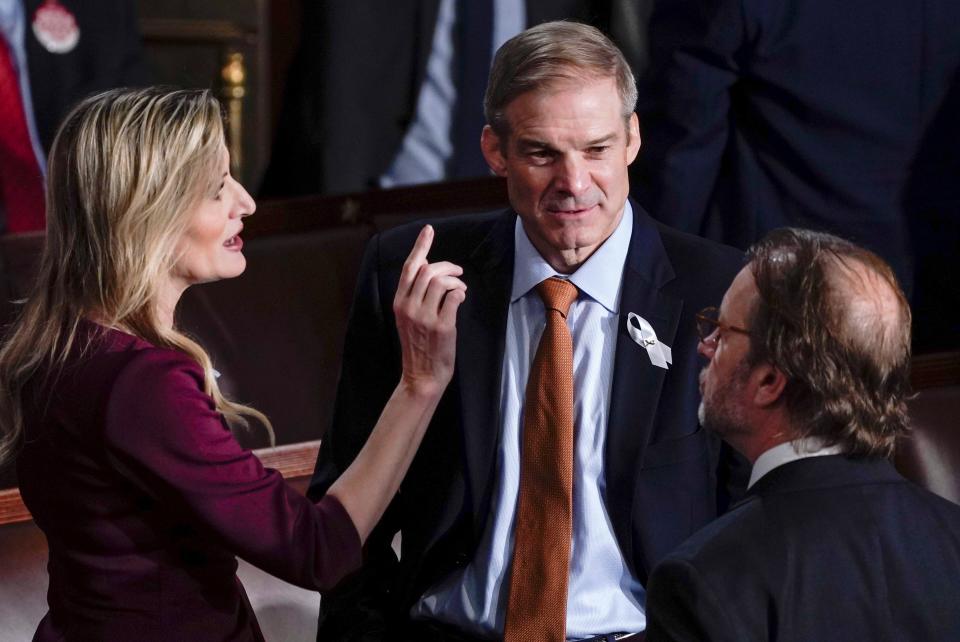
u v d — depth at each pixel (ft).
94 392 25.16
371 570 31.07
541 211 28.40
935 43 41.29
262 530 25.62
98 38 58.08
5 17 55.98
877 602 22.71
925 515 23.59
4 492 31.30
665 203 41.04
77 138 25.81
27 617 30.50
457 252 30.60
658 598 22.85
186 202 25.90
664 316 29.40
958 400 34.94
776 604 22.31
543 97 27.73
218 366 42.68
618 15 55.52
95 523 25.55
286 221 45.93
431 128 58.13
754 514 23.25
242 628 27.09
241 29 75.72
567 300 29.22
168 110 25.90
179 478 25.07
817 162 41.04
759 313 23.49
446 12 57.31
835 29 40.11
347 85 57.52
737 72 40.55
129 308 25.76
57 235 26.21
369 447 27.63
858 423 23.20
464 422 29.22
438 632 29.60
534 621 28.32
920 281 43.19
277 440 43.27
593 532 28.99
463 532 29.55
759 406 23.79
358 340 30.91
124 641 25.75
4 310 42.24
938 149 42.32
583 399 29.27
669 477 29.09
